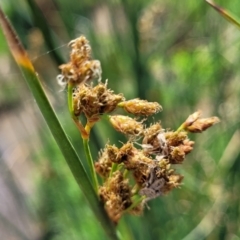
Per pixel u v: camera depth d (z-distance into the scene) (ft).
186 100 0.89
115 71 0.87
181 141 0.40
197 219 0.84
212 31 0.88
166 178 0.40
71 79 0.37
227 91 0.87
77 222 0.88
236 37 0.87
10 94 1.04
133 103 0.39
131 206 0.41
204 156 0.90
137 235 0.75
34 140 1.00
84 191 0.40
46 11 0.88
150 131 0.40
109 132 0.80
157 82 0.89
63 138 0.38
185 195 0.88
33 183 1.10
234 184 0.80
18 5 0.77
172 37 0.94
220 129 0.88
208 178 0.87
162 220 0.80
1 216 0.91
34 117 0.99
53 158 0.92
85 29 0.94
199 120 0.41
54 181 0.94
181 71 0.95
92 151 0.71
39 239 0.97
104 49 0.87
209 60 0.90
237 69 0.86
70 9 0.88
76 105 0.38
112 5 0.85
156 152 0.40
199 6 0.91
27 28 0.77
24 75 0.35
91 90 0.38
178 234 0.81
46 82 0.87
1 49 1.03
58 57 0.62
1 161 1.03
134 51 0.82
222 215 0.80
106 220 0.41
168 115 0.87
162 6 0.93
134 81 0.84
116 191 0.41
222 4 0.87
